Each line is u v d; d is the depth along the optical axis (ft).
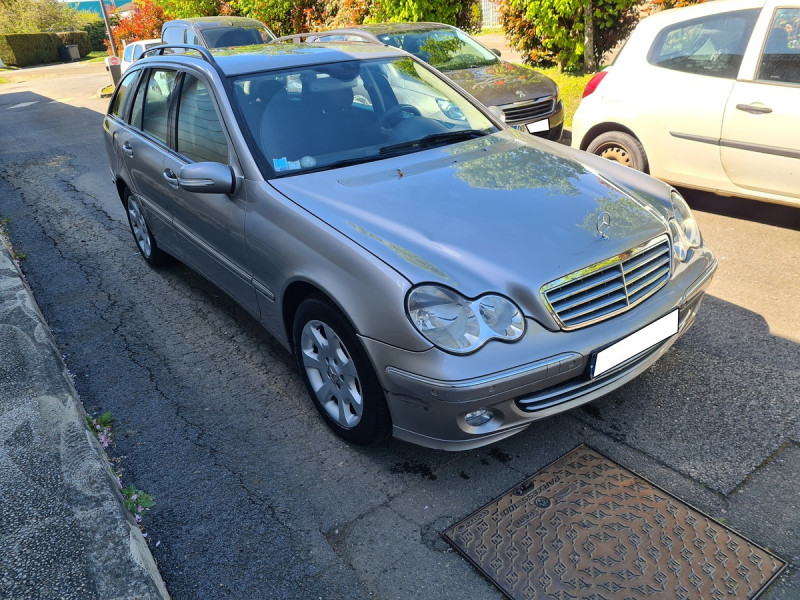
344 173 10.40
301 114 11.37
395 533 8.17
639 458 9.07
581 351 8.09
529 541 7.84
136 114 15.49
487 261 8.18
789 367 10.79
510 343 7.83
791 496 8.23
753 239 15.99
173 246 14.66
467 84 24.00
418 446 9.75
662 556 7.50
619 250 8.57
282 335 10.81
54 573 7.29
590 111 19.16
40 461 9.11
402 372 8.02
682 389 10.47
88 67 109.19
